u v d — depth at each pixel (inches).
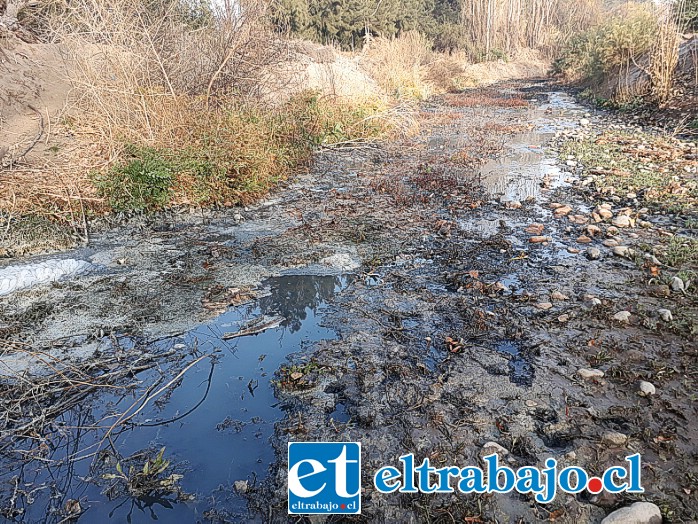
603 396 124.5
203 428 121.0
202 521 98.0
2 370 140.9
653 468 103.7
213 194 267.1
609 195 279.9
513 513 96.5
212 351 150.1
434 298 174.2
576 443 111.0
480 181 320.8
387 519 96.7
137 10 318.7
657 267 189.2
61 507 102.0
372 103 505.0
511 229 236.2
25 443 118.1
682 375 130.6
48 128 287.9
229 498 102.7
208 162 272.2
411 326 158.2
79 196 242.1
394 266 200.5
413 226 242.5
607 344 144.3
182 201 263.9
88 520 99.1
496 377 132.9
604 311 160.4
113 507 101.7
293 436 117.2
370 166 363.3
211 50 354.0
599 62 699.4
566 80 925.2
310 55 558.9
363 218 254.2
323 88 494.9
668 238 214.4
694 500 96.4
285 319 165.5
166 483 106.0
